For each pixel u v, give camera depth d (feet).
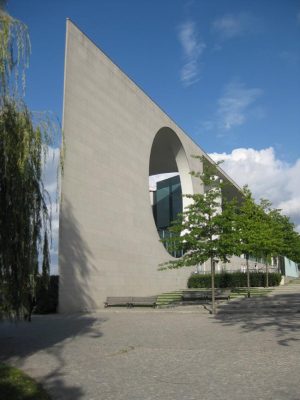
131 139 83.20
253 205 96.53
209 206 60.39
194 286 106.93
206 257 58.59
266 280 99.81
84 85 68.28
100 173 70.33
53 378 22.88
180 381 21.66
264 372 23.08
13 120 29.43
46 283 31.78
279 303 64.23
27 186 29.94
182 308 64.44
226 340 34.65
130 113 83.71
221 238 58.13
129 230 78.89
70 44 65.67
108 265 70.33
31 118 31.04
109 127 74.74
